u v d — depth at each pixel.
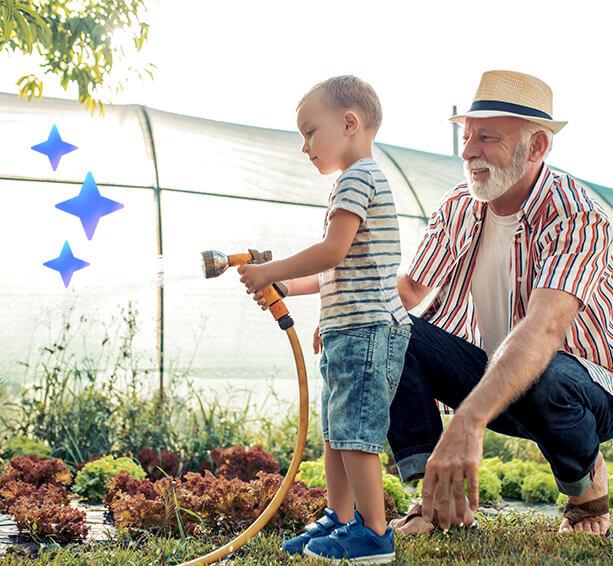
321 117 2.78
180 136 7.76
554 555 2.51
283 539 3.00
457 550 2.67
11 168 6.86
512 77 3.11
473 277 3.47
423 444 3.13
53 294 6.86
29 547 3.01
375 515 2.51
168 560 2.64
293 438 6.45
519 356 2.53
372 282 2.62
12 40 5.10
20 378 6.61
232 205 7.81
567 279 2.79
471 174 3.17
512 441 6.78
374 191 2.66
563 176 3.18
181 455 5.85
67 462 5.58
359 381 2.55
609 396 3.12
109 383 6.27
